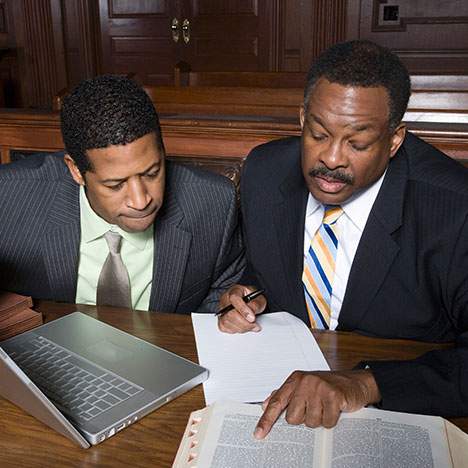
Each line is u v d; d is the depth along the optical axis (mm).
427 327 1200
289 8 4879
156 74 5375
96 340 1073
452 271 1117
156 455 816
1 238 1323
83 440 820
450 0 4570
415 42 4719
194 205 1355
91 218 1261
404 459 771
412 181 1172
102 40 5418
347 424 835
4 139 2051
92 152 1026
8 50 5457
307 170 1079
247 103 2066
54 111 2068
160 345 1092
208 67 5219
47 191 1322
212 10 5070
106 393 920
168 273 1335
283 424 835
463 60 4664
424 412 898
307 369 1010
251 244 1332
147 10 5230
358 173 1042
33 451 826
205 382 973
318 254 1256
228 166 1858
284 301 1308
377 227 1160
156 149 1059
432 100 1953
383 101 991
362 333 1238
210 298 1482
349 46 1023
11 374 781
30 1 5348
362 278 1186
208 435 817
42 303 1257
